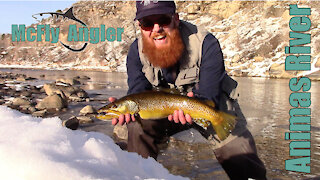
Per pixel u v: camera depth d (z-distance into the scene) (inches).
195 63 93.7
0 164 33.8
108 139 49.2
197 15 1948.8
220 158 102.8
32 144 37.5
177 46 91.0
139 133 104.8
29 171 32.3
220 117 77.1
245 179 100.5
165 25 88.6
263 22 1424.7
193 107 76.3
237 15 1723.7
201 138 179.3
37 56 2112.5
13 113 51.0
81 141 43.2
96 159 38.3
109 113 77.7
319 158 147.4
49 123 46.9
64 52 2044.8
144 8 86.9
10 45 2372.0
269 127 223.5
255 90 525.3
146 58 97.9
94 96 446.6
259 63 1054.4
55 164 33.3
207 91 89.0
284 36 1203.9
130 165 41.4
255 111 299.7
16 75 962.7
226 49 1317.7
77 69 1643.7
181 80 95.0
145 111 77.2
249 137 101.1
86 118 246.8
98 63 1720.0
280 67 895.7
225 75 97.1
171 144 166.7
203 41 92.4
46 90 445.7
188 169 128.6
